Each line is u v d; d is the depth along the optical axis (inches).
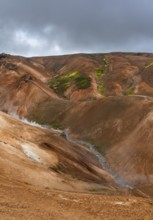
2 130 1531.7
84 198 811.4
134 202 811.4
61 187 1199.6
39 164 1337.4
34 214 652.7
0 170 1082.7
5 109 3535.9
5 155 1213.1
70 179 1350.9
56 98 3496.6
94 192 1284.4
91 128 2603.3
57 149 1676.9
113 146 2263.8
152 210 765.9
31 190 824.3
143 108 2484.0
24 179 1112.2
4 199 709.9
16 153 1306.6
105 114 2655.0
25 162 1257.4
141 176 1907.0
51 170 1348.4
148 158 2004.2
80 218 673.6
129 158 2059.5
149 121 2245.3
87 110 2864.2
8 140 1440.7
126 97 2721.5
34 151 1471.5
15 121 1766.7
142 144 2118.6
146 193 1584.6
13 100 3585.1
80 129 2682.1
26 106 3469.5
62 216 669.9
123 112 2554.1
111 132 2431.1
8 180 924.0
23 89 3631.9
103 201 799.1
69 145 1936.5
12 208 664.4
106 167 2018.9
